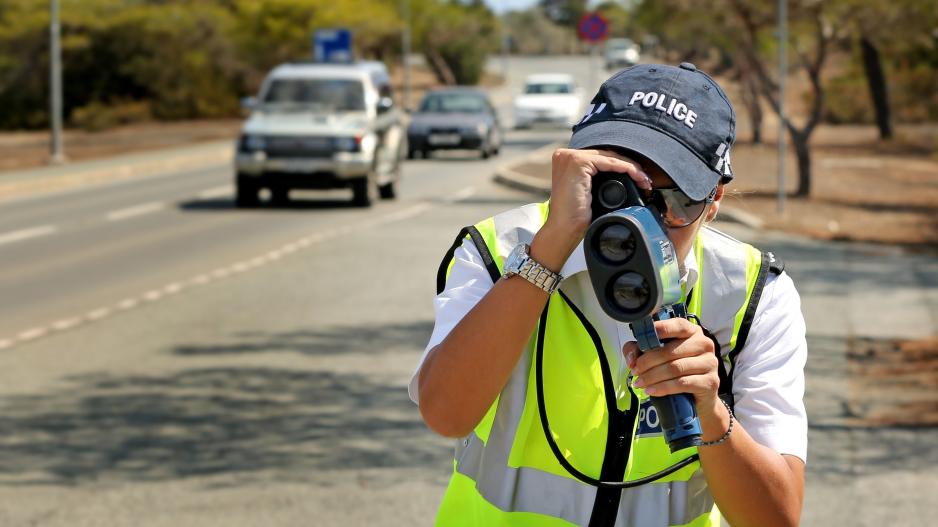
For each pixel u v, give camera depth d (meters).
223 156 42.75
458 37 101.81
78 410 8.31
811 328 11.23
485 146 38.34
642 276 2.01
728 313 2.50
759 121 40.94
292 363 9.76
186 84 69.38
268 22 68.62
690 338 2.13
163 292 13.51
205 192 27.94
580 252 2.42
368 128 23.75
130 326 11.45
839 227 20.09
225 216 22.19
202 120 69.69
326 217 21.86
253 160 23.30
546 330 2.48
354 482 6.74
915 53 52.09
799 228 19.53
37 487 6.65
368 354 10.10
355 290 13.49
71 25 66.81
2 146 48.84
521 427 2.50
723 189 2.43
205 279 14.45
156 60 68.44
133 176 34.34
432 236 18.75
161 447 7.43
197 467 7.02
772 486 2.32
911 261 15.86
